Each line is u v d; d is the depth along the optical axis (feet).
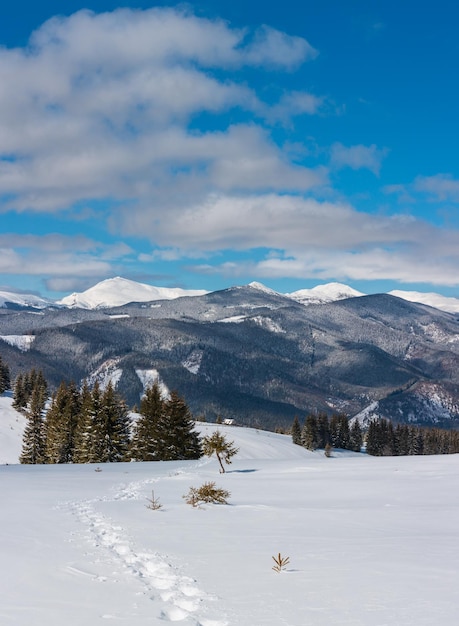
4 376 426.10
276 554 28.66
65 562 26.63
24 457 249.75
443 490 56.90
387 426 526.98
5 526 36.06
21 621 18.31
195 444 198.08
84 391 240.32
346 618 18.26
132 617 18.74
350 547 30.14
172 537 33.53
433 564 25.55
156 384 208.13
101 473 84.48
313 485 65.87
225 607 19.89
